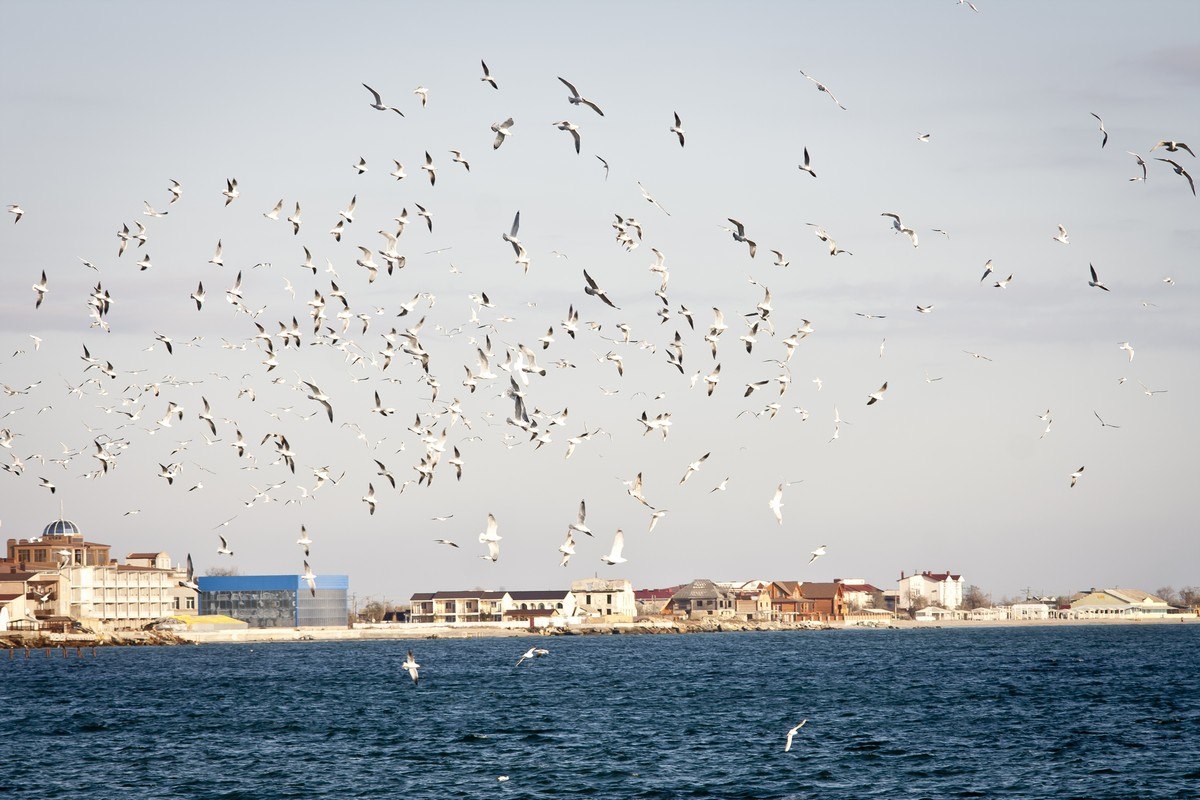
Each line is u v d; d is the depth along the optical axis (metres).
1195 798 62.50
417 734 84.56
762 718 92.06
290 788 66.62
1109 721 88.88
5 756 77.19
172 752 78.25
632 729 86.12
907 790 64.69
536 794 64.56
